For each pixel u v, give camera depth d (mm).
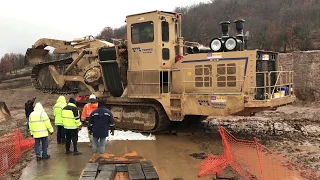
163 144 10219
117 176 6031
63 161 8625
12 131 13109
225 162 7691
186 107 10555
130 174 5883
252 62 9766
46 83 15711
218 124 13148
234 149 9039
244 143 9859
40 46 15609
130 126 12055
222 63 10273
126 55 12305
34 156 9156
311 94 18219
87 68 13172
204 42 41094
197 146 9922
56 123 10508
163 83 11430
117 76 12281
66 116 9180
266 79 10352
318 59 18047
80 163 8422
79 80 13859
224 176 6824
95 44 13789
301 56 18688
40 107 8859
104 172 5934
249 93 9797
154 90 11203
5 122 16047
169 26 11492
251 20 45125
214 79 10453
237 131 11781
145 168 6246
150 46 11203
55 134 12266
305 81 18453
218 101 9922
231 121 13711
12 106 25359
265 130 11820
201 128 12500
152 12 11031
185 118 12797
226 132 10906
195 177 7148
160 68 11086
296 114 15188
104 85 12680
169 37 11500
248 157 8164
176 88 11383
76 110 9281
